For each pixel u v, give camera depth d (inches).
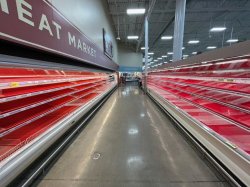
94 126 143.9
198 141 98.7
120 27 496.1
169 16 372.5
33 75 85.5
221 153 71.4
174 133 126.3
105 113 191.3
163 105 184.7
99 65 219.8
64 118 101.0
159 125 145.7
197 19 382.3
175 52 201.5
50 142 80.7
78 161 87.4
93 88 198.4
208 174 75.7
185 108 131.3
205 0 297.4
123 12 370.3
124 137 119.3
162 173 76.8
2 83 55.5
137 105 238.1
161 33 518.0
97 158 90.2
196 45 715.4
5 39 53.2
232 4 306.0
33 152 65.4
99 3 257.9
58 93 110.0
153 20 400.8
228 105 82.3
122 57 728.3
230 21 399.2
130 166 82.5
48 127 84.2
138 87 580.1
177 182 70.6
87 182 71.0
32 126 85.5
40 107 95.6
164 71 229.5
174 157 90.9
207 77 103.7
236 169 61.9
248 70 70.9
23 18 62.3
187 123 111.3
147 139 115.5
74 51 119.9
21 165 58.5
